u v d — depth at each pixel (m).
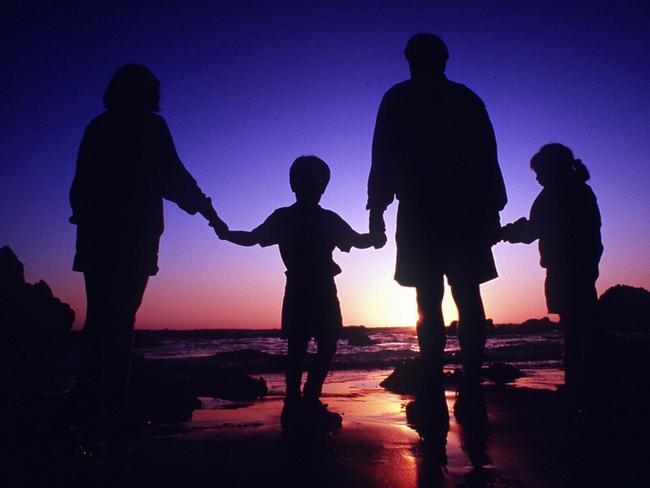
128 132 2.83
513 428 2.63
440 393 2.76
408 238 2.94
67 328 15.38
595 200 4.16
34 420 2.52
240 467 1.92
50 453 2.09
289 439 2.42
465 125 2.98
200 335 37.16
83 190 2.76
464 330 2.89
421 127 2.97
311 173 3.41
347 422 2.99
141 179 2.82
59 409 2.67
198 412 3.50
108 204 2.74
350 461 1.99
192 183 3.11
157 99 3.03
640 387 3.74
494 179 3.00
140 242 2.78
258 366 9.11
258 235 3.46
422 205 2.91
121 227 2.73
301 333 3.22
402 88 3.06
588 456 2.03
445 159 2.93
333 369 9.09
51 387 4.89
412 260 2.93
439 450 2.16
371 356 13.62
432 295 2.88
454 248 2.90
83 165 2.79
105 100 2.93
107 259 2.70
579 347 4.10
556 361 9.87
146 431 2.66
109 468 1.91
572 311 4.05
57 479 1.77
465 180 2.93
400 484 1.68
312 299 3.26
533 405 3.47
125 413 2.75
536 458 2.01
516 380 5.81
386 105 3.07
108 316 2.70
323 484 1.69
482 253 2.92
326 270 3.34
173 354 17.44
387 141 3.03
